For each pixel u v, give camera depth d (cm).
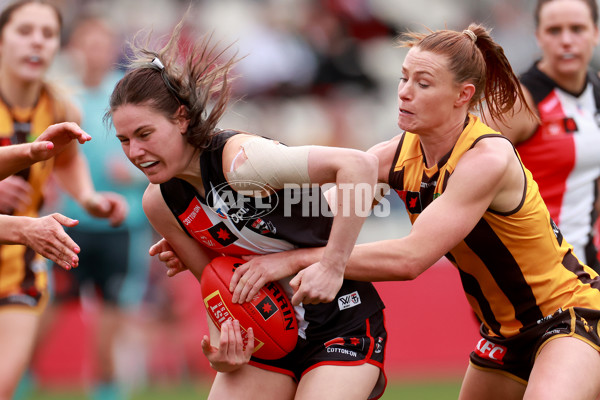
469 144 1095
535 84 1535
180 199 1085
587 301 1146
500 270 1143
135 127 988
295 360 1149
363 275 1060
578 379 1062
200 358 2481
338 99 3256
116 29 3042
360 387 1094
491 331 1216
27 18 1606
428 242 1049
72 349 2381
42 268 1630
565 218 1538
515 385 1211
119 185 2361
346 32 3391
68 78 2325
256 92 3177
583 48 1515
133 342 2442
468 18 3634
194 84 1020
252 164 1014
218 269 1098
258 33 3250
